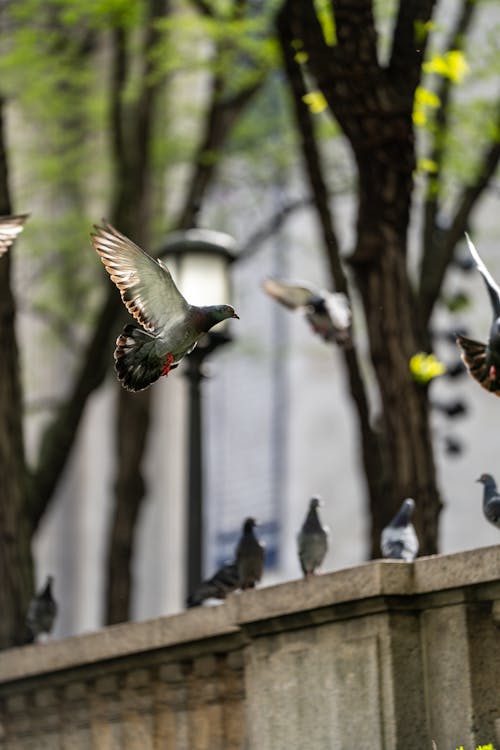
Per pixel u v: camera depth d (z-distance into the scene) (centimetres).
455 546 2814
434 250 1569
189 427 1563
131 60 2277
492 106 1750
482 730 945
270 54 1838
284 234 2862
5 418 1628
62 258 2473
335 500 3050
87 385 1902
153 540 3241
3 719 1360
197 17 1911
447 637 967
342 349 1478
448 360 2703
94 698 1261
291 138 2338
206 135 1970
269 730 1064
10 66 2150
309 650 1039
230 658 1133
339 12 1347
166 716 1191
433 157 1608
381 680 980
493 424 2797
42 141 2473
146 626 1179
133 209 2000
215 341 1565
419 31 1355
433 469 1391
